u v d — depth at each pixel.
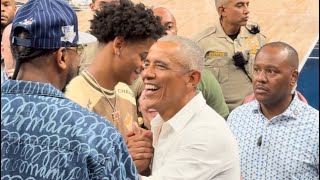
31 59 1.40
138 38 2.06
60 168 1.31
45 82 1.41
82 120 1.35
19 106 1.36
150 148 1.99
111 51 2.09
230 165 1.87
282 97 2.42
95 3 3.67
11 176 1.32
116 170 1.35
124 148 1.39
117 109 2.20
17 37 1.41
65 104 1.38
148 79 1.89
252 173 2.47
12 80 1.41
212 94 3.04
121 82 2.17
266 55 2.42
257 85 2.44
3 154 1.33
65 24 1.43
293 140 2.41
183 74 1.88
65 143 1.33
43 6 1.42
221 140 1.84
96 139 1.33
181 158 1.84
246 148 2.49
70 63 1.46
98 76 2.10
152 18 2.09
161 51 1.88
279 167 2.41
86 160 1.32
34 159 1.32
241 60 3.61
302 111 2.44
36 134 1.34
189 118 1.89
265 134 2.46
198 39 3.67
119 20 2.05
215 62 3.62
